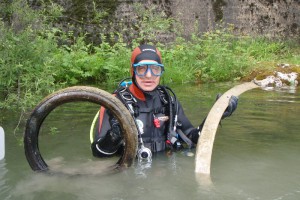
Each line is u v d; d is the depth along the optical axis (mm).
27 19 4707
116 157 2943
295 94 5734
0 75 4000
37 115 2654
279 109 4586
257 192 2252
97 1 8727
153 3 9133
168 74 7164
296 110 4527
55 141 3369
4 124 3979
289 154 2980
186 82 7305
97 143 2885
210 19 9531
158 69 3094
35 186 2385
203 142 2789
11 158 2926
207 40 8539
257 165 2730
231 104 3027
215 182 2412
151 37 8219
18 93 4133
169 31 9031
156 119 3094
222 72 7645
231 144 3230
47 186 2383
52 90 4137
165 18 9195
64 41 8461
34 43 4426
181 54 8039
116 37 8805
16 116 4289
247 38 9531
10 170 2666
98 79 7441
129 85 3273
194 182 2410
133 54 3152
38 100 4023
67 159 2910
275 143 3258
